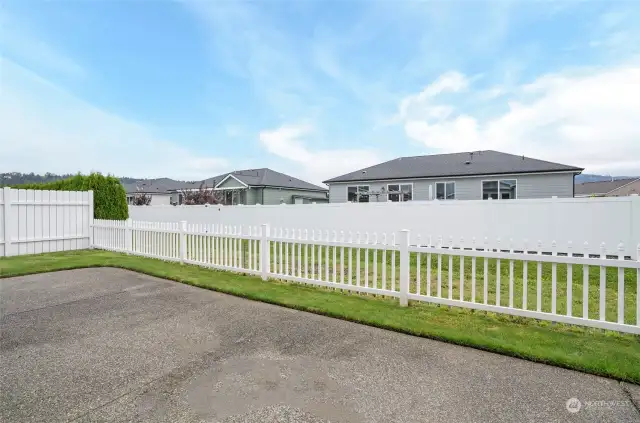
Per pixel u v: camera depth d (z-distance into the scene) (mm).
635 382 2793
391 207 11625
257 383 2832
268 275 6535
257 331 4008
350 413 2410
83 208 11398
